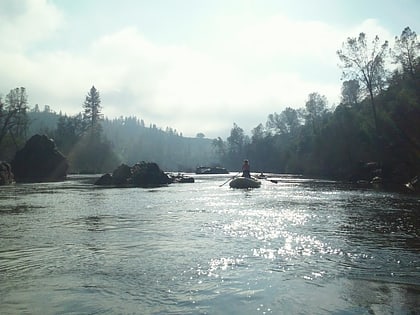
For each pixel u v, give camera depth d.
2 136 68.50
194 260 7.73
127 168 41.25
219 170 88.62
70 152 92.44
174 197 23.25
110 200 21.23
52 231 11.09
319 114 100.69
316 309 5.18
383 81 54.34
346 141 58.47
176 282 6.33
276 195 24.62
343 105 64.38
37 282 6.34
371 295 5.72
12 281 6.39
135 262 7.57
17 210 16.44
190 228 11.59
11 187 34.69
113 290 5.94
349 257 8.01
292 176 65.56
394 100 47.78
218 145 146.62
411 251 8.53
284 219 13.56
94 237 10.16
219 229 11.43
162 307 5.25
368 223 12.58
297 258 7.91
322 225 12.19
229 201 20.61
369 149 51.22
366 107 58.06
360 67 50.56
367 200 20.80
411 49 48.22
